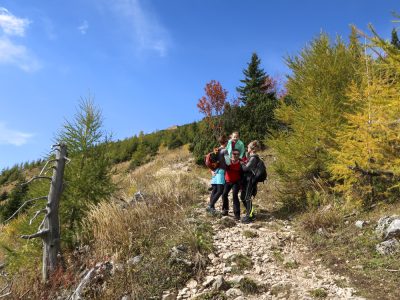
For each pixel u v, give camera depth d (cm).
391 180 668
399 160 601
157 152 2906
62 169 769
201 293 464
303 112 891
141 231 664
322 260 537
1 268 884
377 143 641
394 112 593
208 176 1448
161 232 663
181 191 950
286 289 458
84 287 532
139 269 536
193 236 599
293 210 798
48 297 591
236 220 738
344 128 764
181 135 2973
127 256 591
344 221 647
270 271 515
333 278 476
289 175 854
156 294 481
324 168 808
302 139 827
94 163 876
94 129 898
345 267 500
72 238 770
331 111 805
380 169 655
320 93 891
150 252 584
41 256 805
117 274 539
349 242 565
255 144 745
